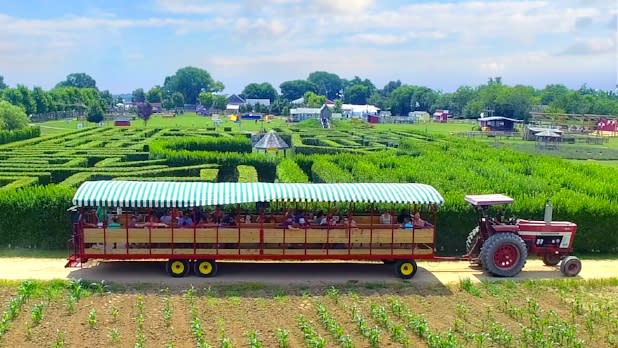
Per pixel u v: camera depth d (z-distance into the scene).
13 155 52.31
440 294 24.12
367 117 184.50
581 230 31.62
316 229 25.91
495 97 195.25
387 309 22.23
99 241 25.16
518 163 52.19
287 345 18.64
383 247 26.23
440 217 30.70
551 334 19.88
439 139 80.44
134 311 21.31
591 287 25.55
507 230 27.02
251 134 90.62
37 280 24.25
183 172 46.41
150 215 26.09
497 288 24.81
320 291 24.09
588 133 134.00
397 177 41.31
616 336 20.17
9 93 143.38
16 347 18.11
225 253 25.52
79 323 20.09
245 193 25.28
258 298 23.09
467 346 18.97
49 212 29.81
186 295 22.98
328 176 41.56
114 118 180.25
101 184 25.53
